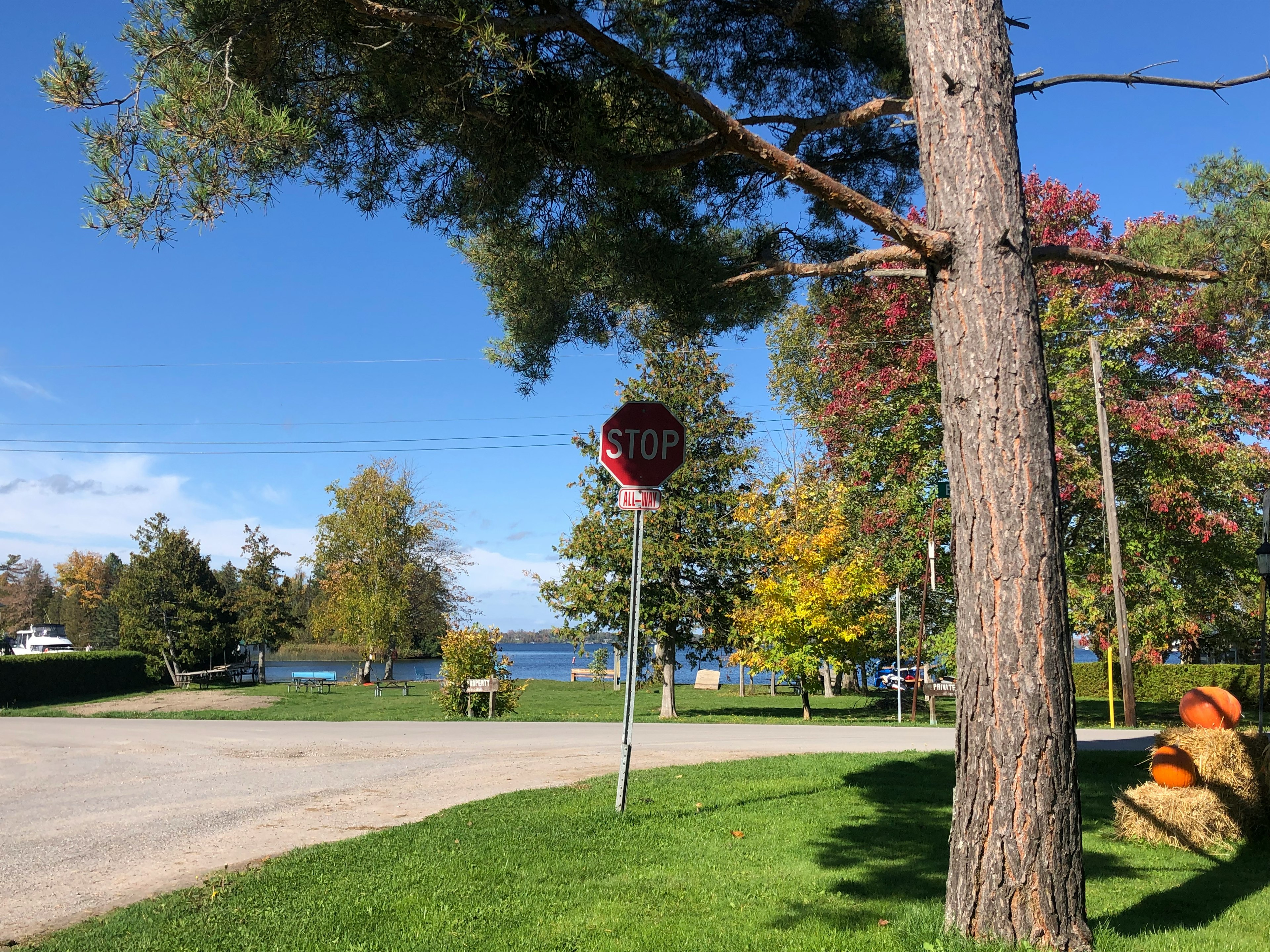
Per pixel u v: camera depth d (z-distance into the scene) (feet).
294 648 298.97
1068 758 14.62
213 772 39.14
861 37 26.11
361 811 29.07
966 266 15.93
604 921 16.55
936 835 23.81
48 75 15.84
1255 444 68.64
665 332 28.66
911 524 73.97
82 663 109.70
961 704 15.25
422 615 155.94
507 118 22.06
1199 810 23.12
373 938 15.58
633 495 28.02
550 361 29.14
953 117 16.40
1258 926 16.47
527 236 26.05
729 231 28.55
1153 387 74.18
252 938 15.61
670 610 78.64
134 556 130.00
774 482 83.71
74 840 25.16
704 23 26.73
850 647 76.84
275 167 19.81
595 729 61.11
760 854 21.66
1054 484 15.29
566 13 18.62
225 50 18.20
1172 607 73.67
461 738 53.62
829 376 92.53
